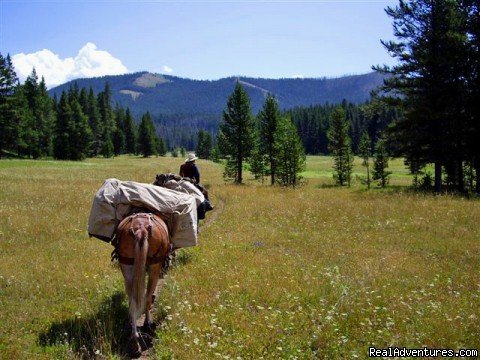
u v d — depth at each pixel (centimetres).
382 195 2748
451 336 662
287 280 929
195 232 796
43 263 1047
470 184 3691
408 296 841
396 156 3622
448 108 3269
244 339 641
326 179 7281
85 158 9881
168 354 601
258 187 3816
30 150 9212
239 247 1267
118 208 754
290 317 711
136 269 605
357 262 1113
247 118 5119
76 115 9781
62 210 1859
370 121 14012
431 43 3288
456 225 1636
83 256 1121
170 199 784
